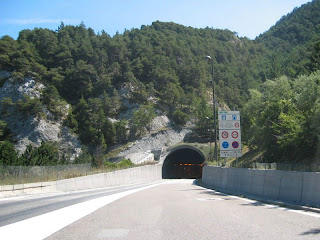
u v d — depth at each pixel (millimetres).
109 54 139125
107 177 43062
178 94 117875
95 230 7773
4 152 48000
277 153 42406
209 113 100125
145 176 66188
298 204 12289
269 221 8930
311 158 35125
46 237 6930
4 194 20516
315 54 74375
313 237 6809
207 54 180500
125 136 101375
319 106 33344
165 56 147750
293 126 38344
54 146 94062
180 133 104500
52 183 26828
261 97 48531
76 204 13836
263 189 16422
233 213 10633
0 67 112375
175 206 12820
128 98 114625
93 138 98812
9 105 100875
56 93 107625
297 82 44969
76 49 130875
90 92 116000
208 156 77438
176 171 101438
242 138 68750
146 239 6777
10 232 7438
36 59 124375
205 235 7129
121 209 11852
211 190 25938
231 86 146125
